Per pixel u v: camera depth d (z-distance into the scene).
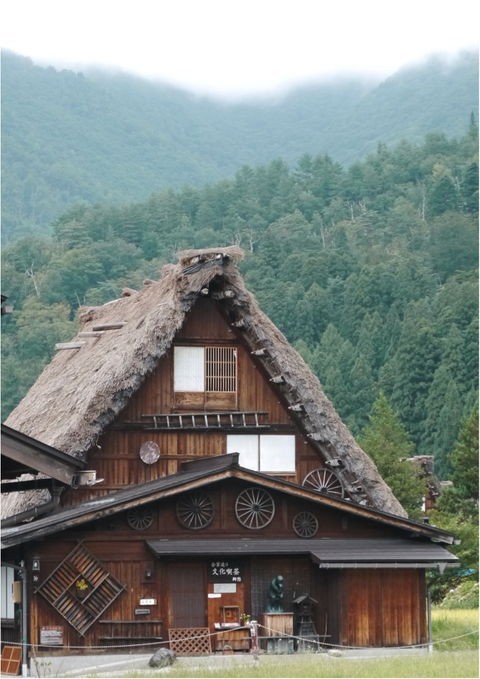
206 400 44.69
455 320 140.25
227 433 44.81
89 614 37.16
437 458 114.88
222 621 38.25
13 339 139.62
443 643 40.03
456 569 56.78
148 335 43.12
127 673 33.66
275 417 45.38
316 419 44.84
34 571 36.72
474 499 72.44
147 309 46.09
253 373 45.38
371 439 68.69
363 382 133.12
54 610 36.78
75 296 175.38
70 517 36.16
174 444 44.16
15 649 36.25
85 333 50.47
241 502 39.00
